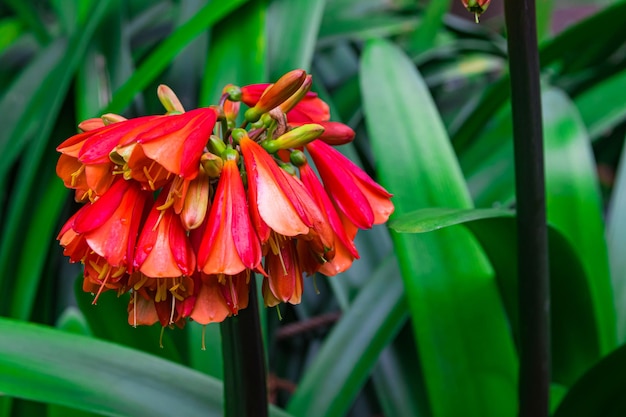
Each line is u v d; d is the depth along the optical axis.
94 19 0.86
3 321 0.70
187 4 0.94
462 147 0.96
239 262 0.55
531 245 0.64
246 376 0.61
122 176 0.57
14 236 0.83
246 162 0.58
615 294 0.80
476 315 0.74
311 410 0.76
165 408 0.68
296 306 0.98
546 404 0.68
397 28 1.11
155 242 0.56
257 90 0.61
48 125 0.83
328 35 1.08
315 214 0.57
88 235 0.56
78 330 0.76
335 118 0.89
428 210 0.65
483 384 0.73
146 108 0.96
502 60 1.13
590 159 0.79
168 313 0.58
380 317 0.80
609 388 0.69
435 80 1.10
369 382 0.96
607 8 0.87
